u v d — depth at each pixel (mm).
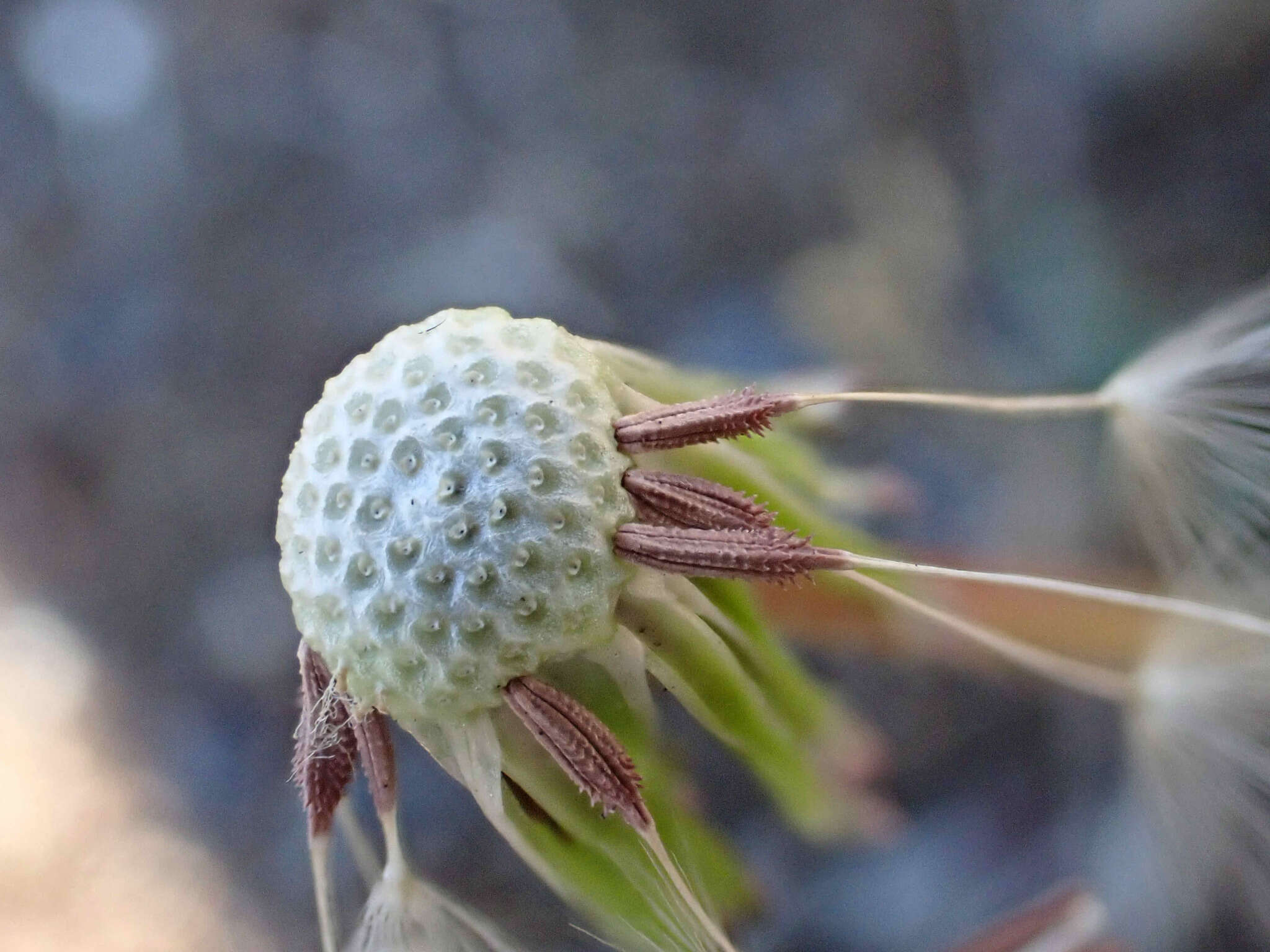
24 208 90
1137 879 49
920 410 62
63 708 75
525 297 77
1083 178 65
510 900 50
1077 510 56
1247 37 59
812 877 53
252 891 68
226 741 73
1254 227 60
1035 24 68
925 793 56
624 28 82
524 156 82
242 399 81
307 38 88
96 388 83
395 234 83
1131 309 61
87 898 68
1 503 81
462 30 85
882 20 74
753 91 79
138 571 78
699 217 76
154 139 89
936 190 70
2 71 94
